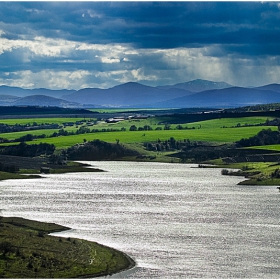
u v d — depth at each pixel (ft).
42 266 568.41
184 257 648.79
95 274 568.00
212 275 583.99
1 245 596.29
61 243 653.71
